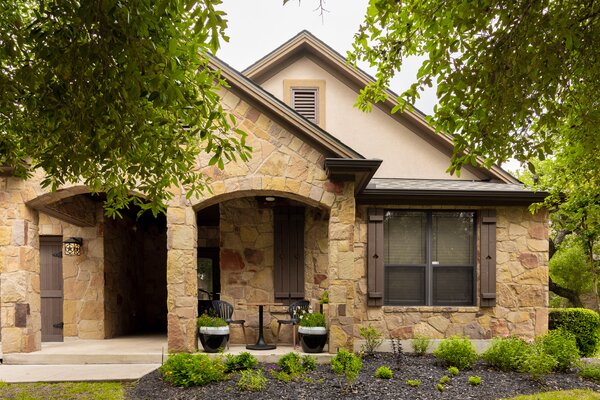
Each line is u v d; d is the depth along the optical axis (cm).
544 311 793
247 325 804
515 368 632
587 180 516
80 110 287
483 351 743
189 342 659
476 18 276
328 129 937
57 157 322
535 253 804
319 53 936
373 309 785
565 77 293
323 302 733
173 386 537
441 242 817
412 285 809
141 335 948
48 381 561
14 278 671
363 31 373
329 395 513
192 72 338
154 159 356
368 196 779
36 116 338
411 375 596
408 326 782
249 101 686
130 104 286
